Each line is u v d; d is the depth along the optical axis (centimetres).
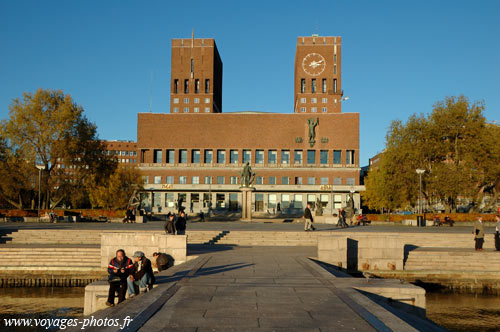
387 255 2412
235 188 9781
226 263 1856
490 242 3030
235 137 10131
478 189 5791
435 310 1933
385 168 6078
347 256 2395
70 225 4403
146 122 10206
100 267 2408
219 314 883
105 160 6888
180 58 12031
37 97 6253
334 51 11988
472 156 5612
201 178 10000
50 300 2062
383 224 5534
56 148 6141
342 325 800
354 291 1138
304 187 9738
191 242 3069
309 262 1873
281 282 1304
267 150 10069
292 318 852
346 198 9794
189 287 1211
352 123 10031
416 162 5888
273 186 9762
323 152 10138
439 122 5788
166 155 10175
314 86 12019
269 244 3019
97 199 7056
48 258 2553
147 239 2350
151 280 1308
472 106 5788
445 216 5331
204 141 10144
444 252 2577
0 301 2039
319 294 1106
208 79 11969
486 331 1588
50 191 6272
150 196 9938
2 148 6112
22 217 5178
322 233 3125
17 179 5969
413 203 6272
